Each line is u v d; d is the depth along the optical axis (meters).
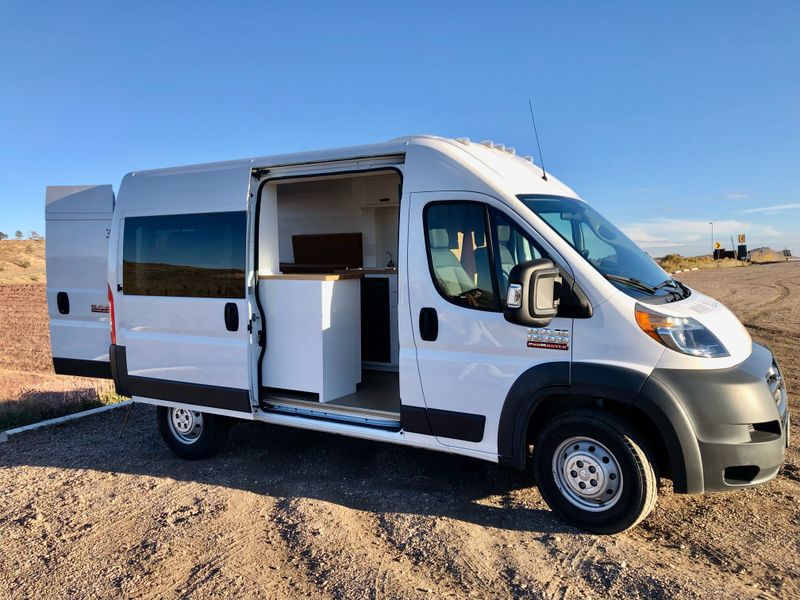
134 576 3.79
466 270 4.38
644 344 3.83
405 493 4.84
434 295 4.48
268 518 4.54
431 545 3.99
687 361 3.78
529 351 4.13
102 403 8.19
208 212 5.53
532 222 4.20
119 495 5.08
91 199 6.55
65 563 4.00
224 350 5.47
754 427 3.89
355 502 4.73
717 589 3.35
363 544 4.07
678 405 3.71
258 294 5.45
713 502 4.48
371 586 3.56
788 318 13.44
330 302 5.32
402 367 4.64
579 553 3.82
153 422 7.25
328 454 5.85
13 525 4.61
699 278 27.89
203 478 5.40
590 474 4.05
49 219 6.77
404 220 4.61
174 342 5.74
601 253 4.48
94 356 6.61
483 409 4.32
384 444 6.07
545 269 3.88
